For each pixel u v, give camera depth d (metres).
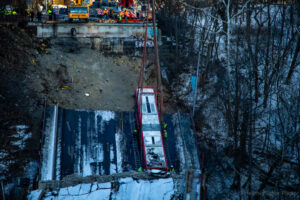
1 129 26.42
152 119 30.30
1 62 32.69
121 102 34.59
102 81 37.25
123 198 22.14
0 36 35.94
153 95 33.03
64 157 26.84
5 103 28.73
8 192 22.05
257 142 29.23
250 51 33.44
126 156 28.36
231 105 33.09
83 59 40.06
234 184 25.78
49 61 37.28
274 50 37.50
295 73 34.69
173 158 28.88
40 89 32.47
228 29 27.81
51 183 22.67
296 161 26.30
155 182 23.19
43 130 27.75
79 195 21.86
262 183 24.72
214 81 38.16
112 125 31.25
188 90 37.88
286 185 24.75
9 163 24.19
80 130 29.78
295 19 39.56
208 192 25.22
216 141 30.98
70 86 34.84
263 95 33.31
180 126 32.41
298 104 24.72
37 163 25.36
